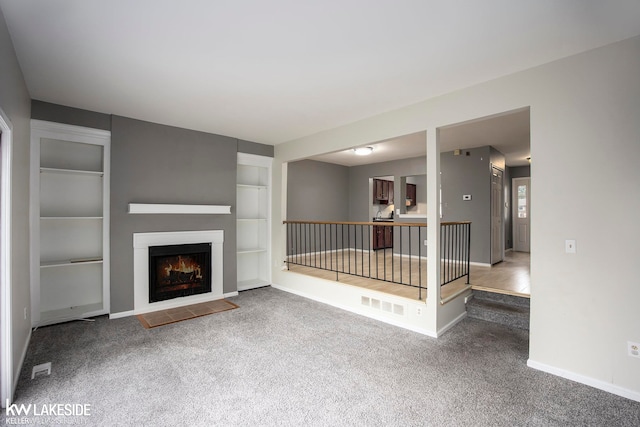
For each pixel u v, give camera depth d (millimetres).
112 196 3750
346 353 2859
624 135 2189
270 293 4973
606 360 2264
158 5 1796
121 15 1890
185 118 3928
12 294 2197
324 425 1893
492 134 4973
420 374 2490
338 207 8109
